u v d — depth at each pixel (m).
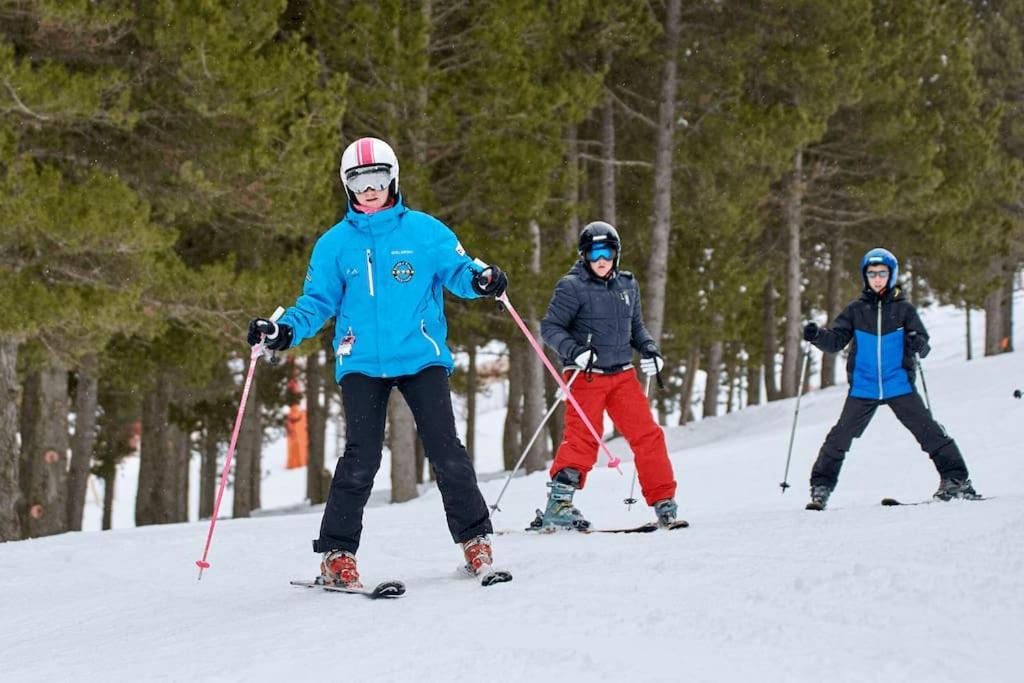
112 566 7.76
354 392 5.01
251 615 4.79
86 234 12.34
